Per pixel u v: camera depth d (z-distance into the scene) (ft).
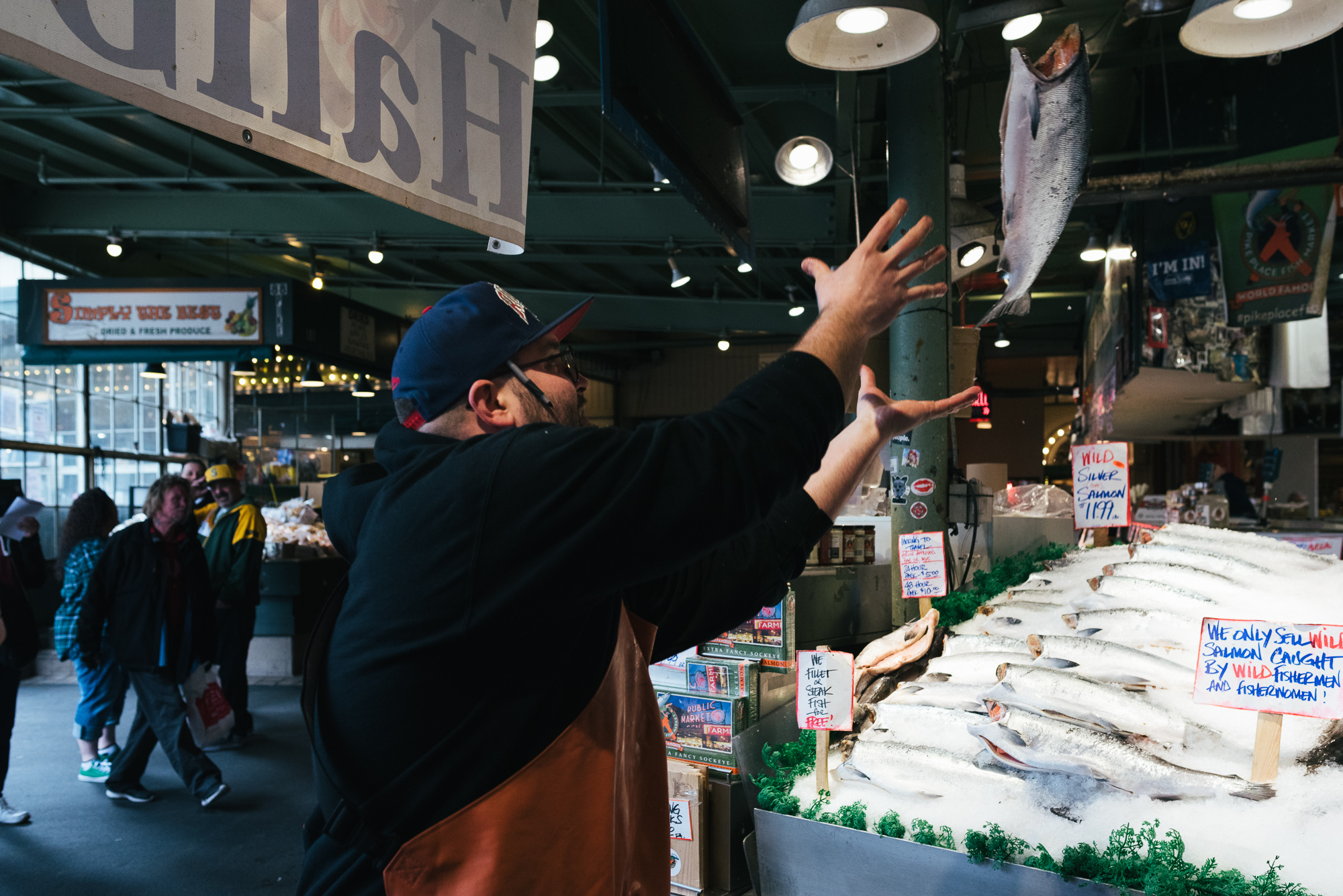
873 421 3.78
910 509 13.07
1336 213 20.86
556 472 2.38
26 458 29.66
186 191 30.58
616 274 43.93
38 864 11.84
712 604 3.42
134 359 28.27
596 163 29.14
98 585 13.96
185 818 13.57
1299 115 20.47
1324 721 6.79
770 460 2.39
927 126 13.44
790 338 58.59
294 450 53.11
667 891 3.28
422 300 43.01
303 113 3.41
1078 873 5.94
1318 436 37.58
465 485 2.43
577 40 20.75
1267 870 5.64
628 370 67.41
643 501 2.30
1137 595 9.07
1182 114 22.02
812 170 16.05
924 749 7.34
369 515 2.67
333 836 2.50
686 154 6.74
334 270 41.68
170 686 13.89
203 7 3.00
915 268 2.87
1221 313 23.32
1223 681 6.47
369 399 56.39
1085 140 6.98
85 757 15.47
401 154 3.90
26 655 13.42
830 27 9.63
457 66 4.26
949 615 10.60
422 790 2.46
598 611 2.84
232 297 28.50
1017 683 7.47
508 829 2.45
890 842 6.79
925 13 8.87
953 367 13.71
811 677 7.83
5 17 2.41
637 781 3.20
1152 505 25.39
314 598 25.55
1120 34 20.85
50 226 30.25
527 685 2.53
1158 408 31.17
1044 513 15.19
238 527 18.16
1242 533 10.01
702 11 19.31
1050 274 39.58
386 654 2.47
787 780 8.04
